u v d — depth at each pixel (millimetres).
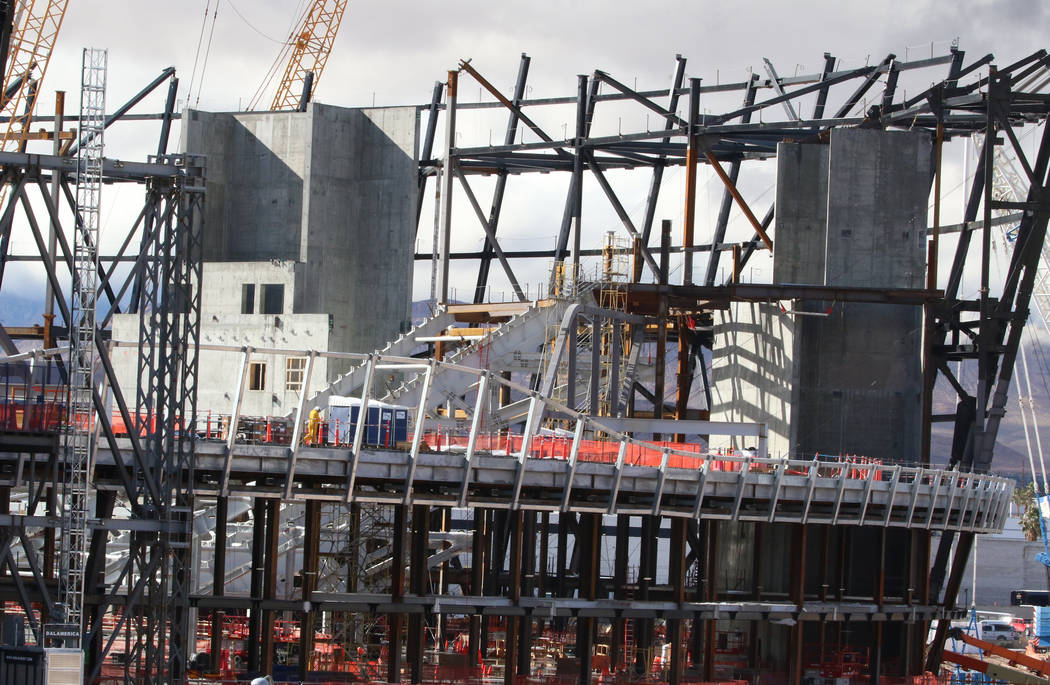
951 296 135875
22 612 99688
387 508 112625
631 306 130250
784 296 125812
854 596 122062
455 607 94438
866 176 131125
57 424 81188
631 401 130000
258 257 149625
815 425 130250
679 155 155875
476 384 119250
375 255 150625
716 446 139500
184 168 80875
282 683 86188
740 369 138500
